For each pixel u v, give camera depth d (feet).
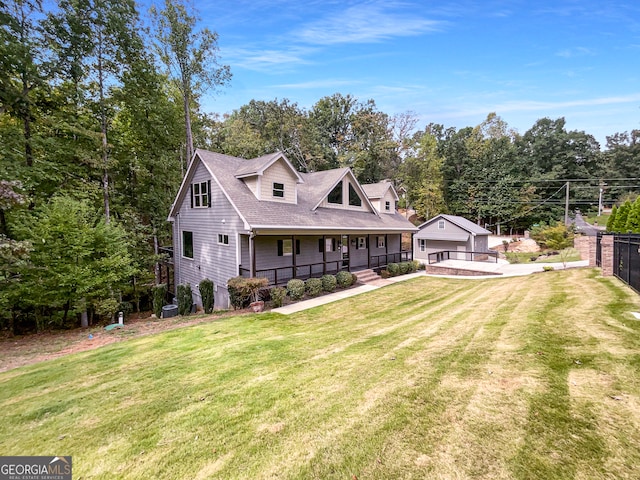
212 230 43.27
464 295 37.40
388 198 69.26
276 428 11.25
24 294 34.12
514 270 56.85
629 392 11.12
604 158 166.20
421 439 9.81
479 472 8.29
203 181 45.21
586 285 30.53
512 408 10.89
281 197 44.29
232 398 13.88
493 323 21.97
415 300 36.63
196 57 59.06
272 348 20.72
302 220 41.42
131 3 42.70
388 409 11.68
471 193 135.54
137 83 48.19
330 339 22.06
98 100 45.37
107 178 48.29
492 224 140.56
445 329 22.07
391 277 55.11
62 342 30.50
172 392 15.11
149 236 53.98
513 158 141.28
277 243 44.21
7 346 30.50
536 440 9.22
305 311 32.78
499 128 166.20
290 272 46.11
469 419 10.53
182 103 65.57
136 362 20.57
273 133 114.01
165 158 55.31
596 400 10.85
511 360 14.88
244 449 10.28
